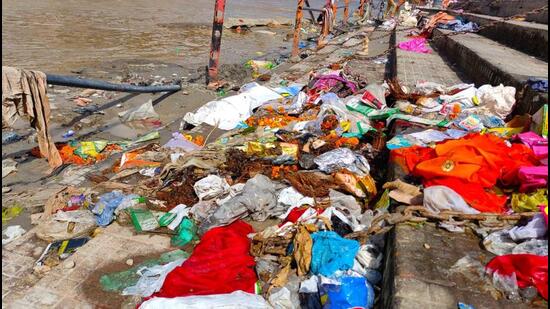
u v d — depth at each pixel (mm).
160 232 4582
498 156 4672
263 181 5152
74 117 8141
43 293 3670
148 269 3955
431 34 18078
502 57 9617
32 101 5520
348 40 19031
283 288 3611
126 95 9656
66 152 6602
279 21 22625
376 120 7570
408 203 4324
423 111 7438
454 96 7695
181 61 12992
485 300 2951
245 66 12758
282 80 11312
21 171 6066
